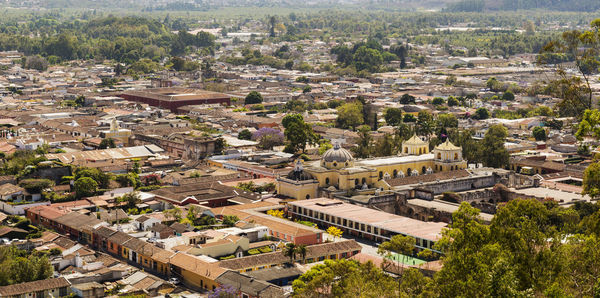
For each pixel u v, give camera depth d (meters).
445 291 196.38
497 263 187.25
